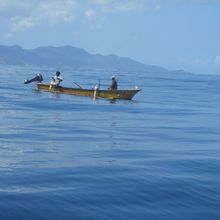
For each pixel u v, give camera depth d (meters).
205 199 12.52
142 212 11.12
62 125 28.25
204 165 16.98
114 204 11.56
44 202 11.30
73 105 42.53
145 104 49.00
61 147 19.78
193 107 49.59
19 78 103.75
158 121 33.50
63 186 12.91
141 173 14.97
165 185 13.60
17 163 15.98
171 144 22.08
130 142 22.14
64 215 10.55
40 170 14.85
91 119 32.41
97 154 18.33
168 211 11.34
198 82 152.00
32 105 41.25
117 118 33.94
